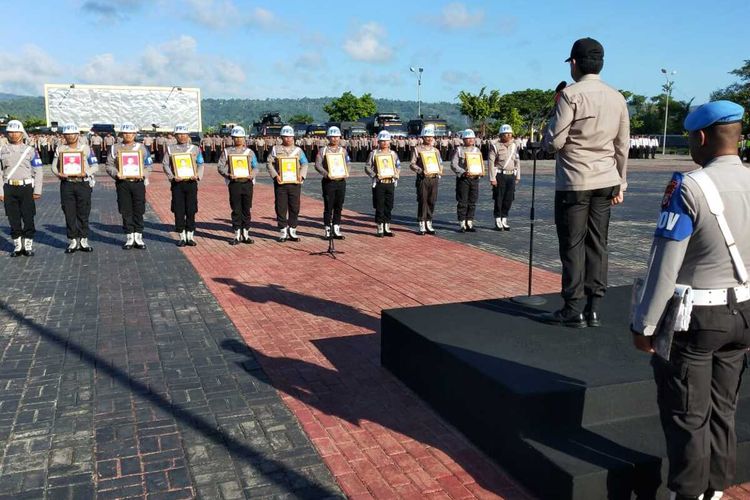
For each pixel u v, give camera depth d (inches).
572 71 182.2
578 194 180.2
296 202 466.3
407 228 539.8
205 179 1069.8
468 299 301.3
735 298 107.8
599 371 155.9
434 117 1718.8
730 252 106.4
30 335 246.5
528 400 140.9
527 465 139.4
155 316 272.4
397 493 139.4
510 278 346.6
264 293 311.9
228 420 174.6
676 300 107.8
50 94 1919.3
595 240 187.0
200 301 296.8
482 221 583.8
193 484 143.3
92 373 208.1
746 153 1654.8
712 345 109.8
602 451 135.8
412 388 193.8
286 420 174.6
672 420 116.1
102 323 262.4
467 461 153.1
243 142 454.3
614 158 184.1
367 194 832.9
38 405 183.8
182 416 177.0
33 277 345.1
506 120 2642.7
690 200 105.9
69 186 408.8
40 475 146.7
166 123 2055.9
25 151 397.1
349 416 177.0
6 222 557.3
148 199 759.1
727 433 118.3
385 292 314.8
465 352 169.2
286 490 140.8
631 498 131.0
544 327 191.2
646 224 568.1
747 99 2596.0
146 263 384.8
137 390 194.4
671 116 3472.0
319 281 339.0
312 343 237.6
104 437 164.9
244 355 224.8
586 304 196.5
